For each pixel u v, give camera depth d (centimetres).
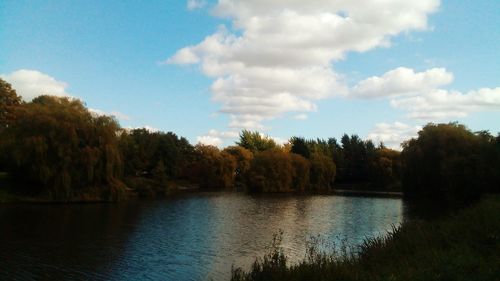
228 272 2566
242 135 15012
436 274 1380
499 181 5091
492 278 1314
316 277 1485
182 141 13100
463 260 1504
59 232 3731
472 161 5550
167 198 7656
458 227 2144
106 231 3853
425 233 2134
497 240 1772
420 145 7300
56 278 2394
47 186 6041
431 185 7194
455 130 6912
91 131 6344
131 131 10600
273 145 14950
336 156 14162
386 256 1867
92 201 6253
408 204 6694
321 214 5447
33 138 5853
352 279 1394
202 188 11319
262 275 1672
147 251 3088
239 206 6397
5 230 3741
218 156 11756
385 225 4419
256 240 3544
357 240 3531
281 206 6494
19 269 2544
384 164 12550
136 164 9875
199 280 2405
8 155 6038
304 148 13725
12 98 7681
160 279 2419
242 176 12319
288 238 3647
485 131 6544
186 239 3562
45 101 7000
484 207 2481
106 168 6375
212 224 4438
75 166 6144
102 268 2617
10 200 5847
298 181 10994
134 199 7219
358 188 12950
